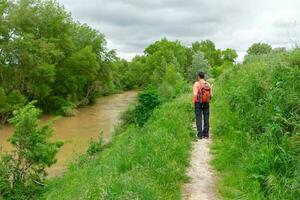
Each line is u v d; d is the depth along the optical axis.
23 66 48.84
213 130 11.49
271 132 7.81
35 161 16.58
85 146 26.77
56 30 56.09
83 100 62.06
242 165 7.73
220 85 20.58
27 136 16.66
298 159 6.67
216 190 7.26
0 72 48.72
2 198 15.54
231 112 11.83
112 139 23.98
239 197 6.58
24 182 16.36
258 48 30.27
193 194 7.08
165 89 31.59
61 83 57.50
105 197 6.21
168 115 14.21
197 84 10.85
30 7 50.75
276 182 6.45
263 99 9.86
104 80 67.50
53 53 49.31
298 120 7.79
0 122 43.03
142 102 26.05
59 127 37.00
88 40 66.88
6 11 48.31
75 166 17.33
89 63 59.62
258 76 11.22
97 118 44.06
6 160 16.48
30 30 50.25
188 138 10.56
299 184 6.09
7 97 44.84
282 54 11.94
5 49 46.56
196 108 10.84
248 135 8.83
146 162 8.14
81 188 9.09
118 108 56.22
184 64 101.56
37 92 50.25
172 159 8.49
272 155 7.11
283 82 9.13
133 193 6.08
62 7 57.09
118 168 8.48
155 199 6.23
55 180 16.70
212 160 8.83
